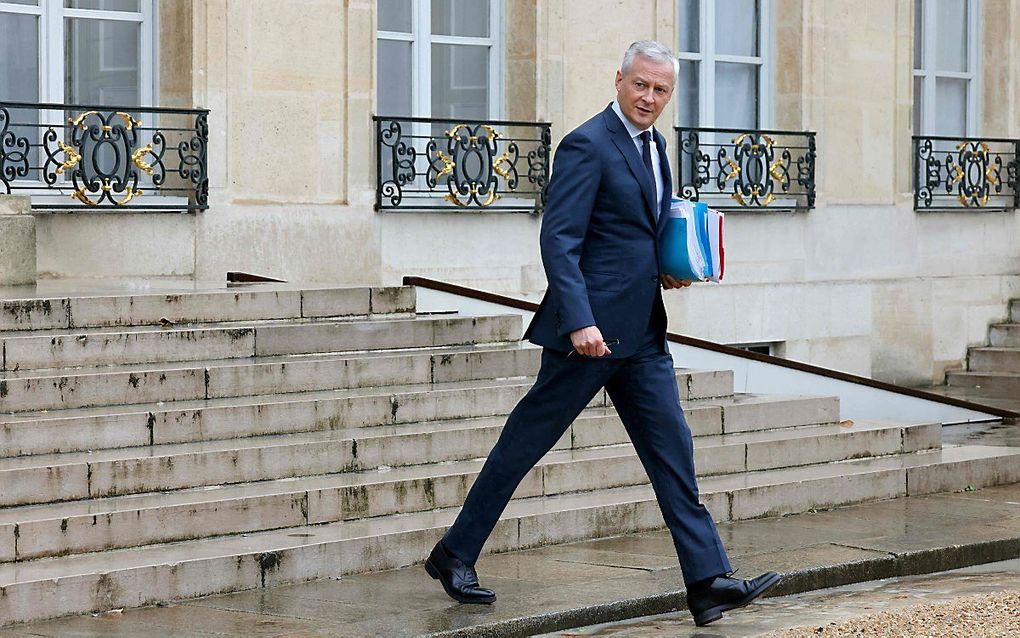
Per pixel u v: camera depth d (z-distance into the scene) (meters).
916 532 9.01
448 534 7.14
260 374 9.41
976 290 19.55
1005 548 8.90
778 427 10.91
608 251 6.91
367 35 14.73
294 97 14.33
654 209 6.93
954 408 15.11
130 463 7.94
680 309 16.69
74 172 13.11
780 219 17.70
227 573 7.32
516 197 15.88
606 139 6.89
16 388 8.48
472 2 15.97
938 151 19.55
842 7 18.23
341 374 9.76
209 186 13.84
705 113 17.62
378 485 8.38
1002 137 20.12
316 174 14.48
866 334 18.42
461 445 9.25
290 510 8.02
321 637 6.46
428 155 15.33
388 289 11.04
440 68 15.78
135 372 8.92
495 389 9.96
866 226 18.50
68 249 13.13
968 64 20.17
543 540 8.49
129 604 7.01
